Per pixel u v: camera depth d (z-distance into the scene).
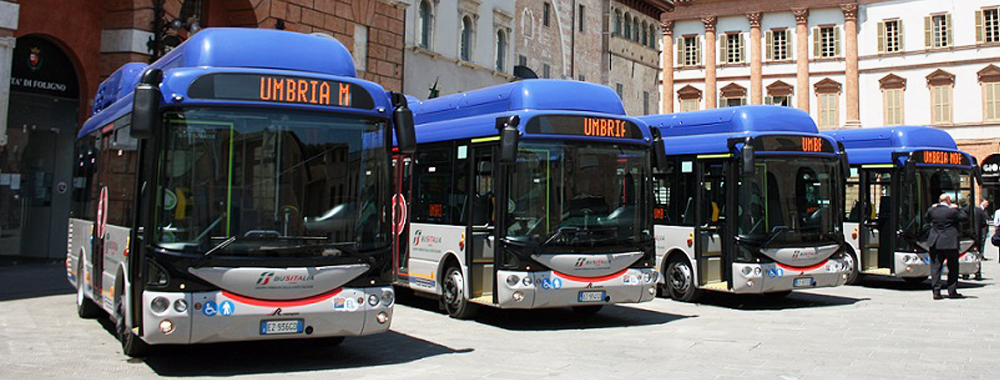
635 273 12.62
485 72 36.22
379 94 9.34
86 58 20.89
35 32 19.86
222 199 8.45
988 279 22.23
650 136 13.33
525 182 12.19
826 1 61.88
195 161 8.45
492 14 36.81
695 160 15.73
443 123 14.17
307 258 8.59
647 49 54.09
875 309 15.37
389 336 11.80
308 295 8.62
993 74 56.88
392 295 9.12
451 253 13.55
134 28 20.89
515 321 13.51
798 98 62.84
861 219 18.89
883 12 60.81
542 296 11.98
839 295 18.00
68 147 21.25
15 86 19.89
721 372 9.25
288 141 8.76
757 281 14.62
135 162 9.18
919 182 18.17
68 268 14.46
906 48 59.94
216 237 8.37
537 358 10.12
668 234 16.28
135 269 8.86
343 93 9.09
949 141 19.08
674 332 12.41
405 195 15.12
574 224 12.29
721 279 15.17
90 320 12.84
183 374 8.93
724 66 65.25
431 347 10.87
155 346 10.03
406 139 9.22
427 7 32.50
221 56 8.98
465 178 13.33
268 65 9.09
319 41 9.59
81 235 12.92
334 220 8.84
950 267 17.05
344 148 9.02
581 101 12.99
